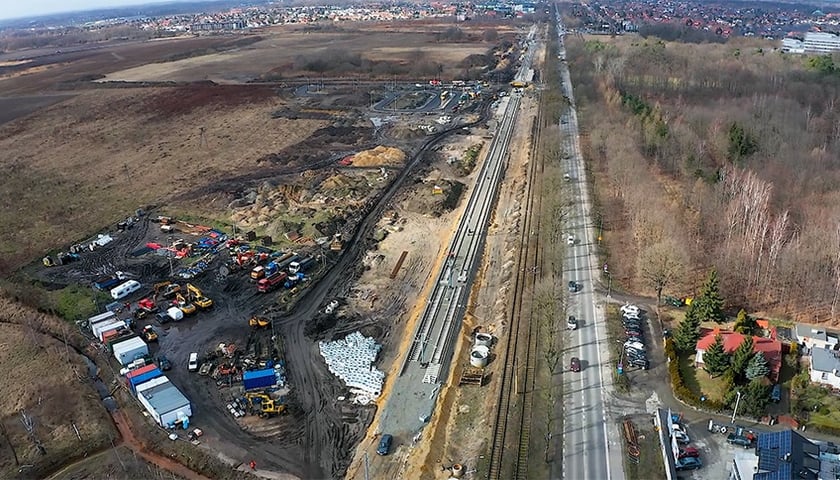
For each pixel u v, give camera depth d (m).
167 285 124.56
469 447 80.44
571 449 77.38
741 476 69.44
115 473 78.31
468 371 96.44
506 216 157.62
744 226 127.12
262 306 117.88
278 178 187.25
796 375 89.38
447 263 132.50
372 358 101.00
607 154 182.12
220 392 93.88
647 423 81.19
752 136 178.38
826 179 155.38
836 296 104.25
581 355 95.81
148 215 161.62
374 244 143.88
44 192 178.38
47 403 90.19
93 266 134.50
